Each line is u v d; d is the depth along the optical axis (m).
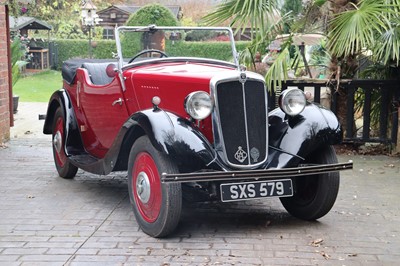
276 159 4.57
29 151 7.93
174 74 4.84
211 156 4.33
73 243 4.33
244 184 4.39
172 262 3.97
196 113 4.36
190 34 5.61
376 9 6.84
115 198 5.63
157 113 4.43
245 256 4.09
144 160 4.52
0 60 8.32
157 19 17.11
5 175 6.54
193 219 4.98
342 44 6.82
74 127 6.12
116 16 27.88
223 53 5.66
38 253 4.12
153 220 4.45
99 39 27.72
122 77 5.21
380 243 4.42
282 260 4.02
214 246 4.29
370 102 7.84
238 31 7.19
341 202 5.56
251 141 4.54
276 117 4.91
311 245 4.34
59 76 24.95
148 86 4.98
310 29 7.94
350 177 6.57
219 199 4.41
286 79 7.49
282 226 4.80
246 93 4.54
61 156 6.38
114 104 5.40
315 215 4.85
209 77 4.60
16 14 10.73
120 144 4.81
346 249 4.27
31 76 24.34
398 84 7.75
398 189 6.06
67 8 30.03
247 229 4.71
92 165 5.37
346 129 8.02
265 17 7.12
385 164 7.24
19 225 4.76
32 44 26.89
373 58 7.76
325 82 7.93
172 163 4.29
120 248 4.23
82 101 5.98
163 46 5.55
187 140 4.26
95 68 6.14
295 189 4.64
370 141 7.90
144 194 4.50
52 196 5.68
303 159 4.62
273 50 8.22
